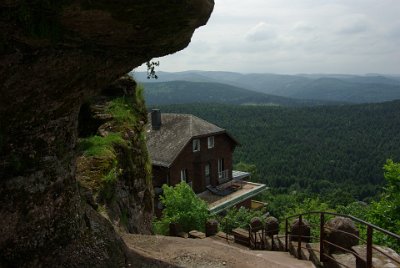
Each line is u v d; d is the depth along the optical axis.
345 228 6.68
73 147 5.76
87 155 9.27
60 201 5.39
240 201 29.19
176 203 17.62
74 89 4.87
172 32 4.44
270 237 10.80
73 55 4.32
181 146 28.38
